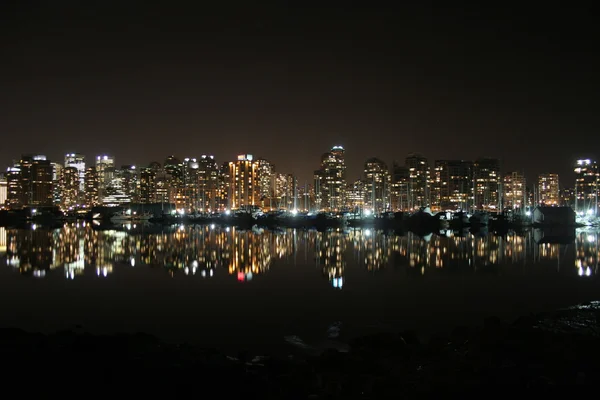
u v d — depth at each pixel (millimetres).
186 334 33406
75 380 21609
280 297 46250
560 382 20453
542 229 166250
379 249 95688
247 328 34750
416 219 186000
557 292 47906
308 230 172000
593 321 32094
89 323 37125
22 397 20141
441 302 43281
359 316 38000
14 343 27203
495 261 74062
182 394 20266
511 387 19781
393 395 20016
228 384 21125
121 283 55750
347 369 23859
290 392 20922
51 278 59906
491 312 39219
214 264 73125
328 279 57375
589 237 128125
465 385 20234
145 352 25797
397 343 28156
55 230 172250
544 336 27469
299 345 30531
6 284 55438
